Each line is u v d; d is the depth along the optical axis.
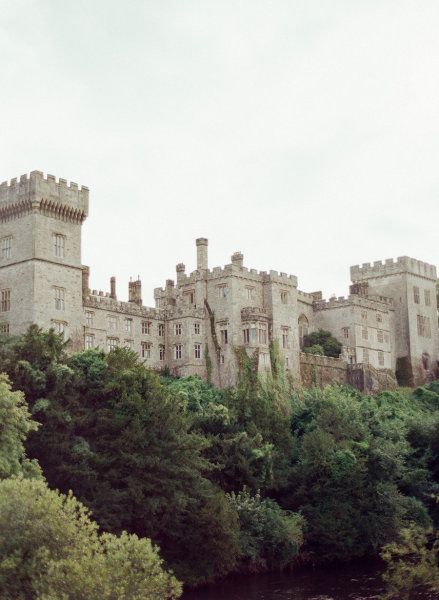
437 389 140.25
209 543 76.75
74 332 103.19
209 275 120.75
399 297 151.25
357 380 133.50
